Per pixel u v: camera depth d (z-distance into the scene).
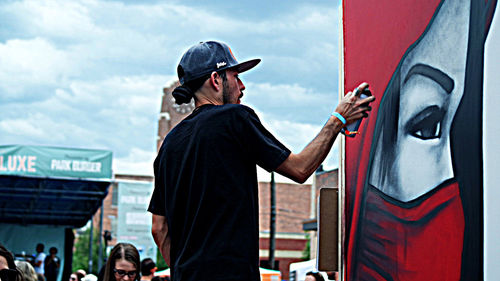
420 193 2.36
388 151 2.66
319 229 3.24
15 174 19.41
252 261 2.18
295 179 2.23
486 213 1.92
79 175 20.12
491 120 1.90
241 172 2.23
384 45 2.75
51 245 25.38
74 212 23.94
